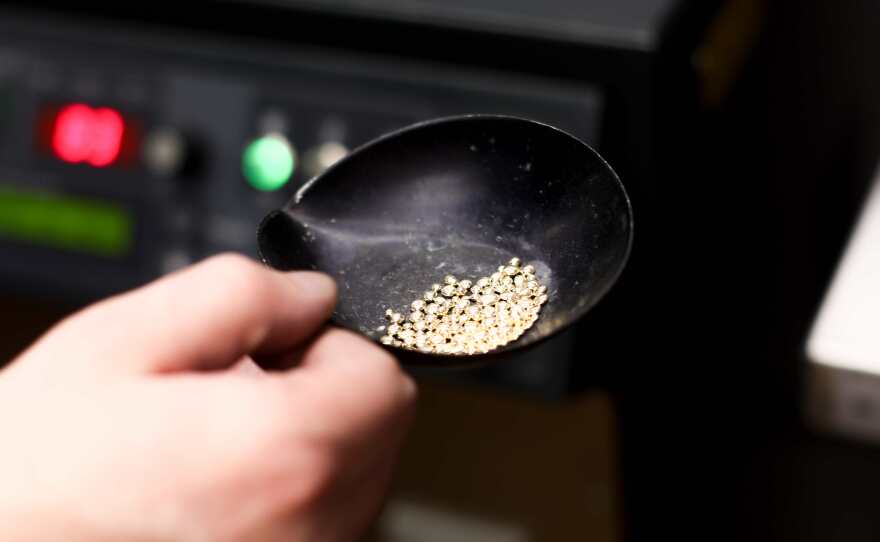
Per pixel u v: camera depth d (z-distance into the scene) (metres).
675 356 0.61
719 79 0.58
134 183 0.59
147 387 0.41
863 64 0.65
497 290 0.46
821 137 0.66
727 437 0.65
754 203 0.66
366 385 0.42
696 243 0.61
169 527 0.40
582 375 0.56
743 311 0.65
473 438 0.69
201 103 0.57
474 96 0.54
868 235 0.58
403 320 0.46
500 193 0.47
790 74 0.66
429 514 0.69
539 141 0.46
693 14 0.54
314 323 0.44
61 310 0.73
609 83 0.53
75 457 0.40
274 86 0.56
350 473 0.42
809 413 0.59
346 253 0.47
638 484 0.61
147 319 0.42
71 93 0.59
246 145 0.57
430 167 0.47
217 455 0.40
